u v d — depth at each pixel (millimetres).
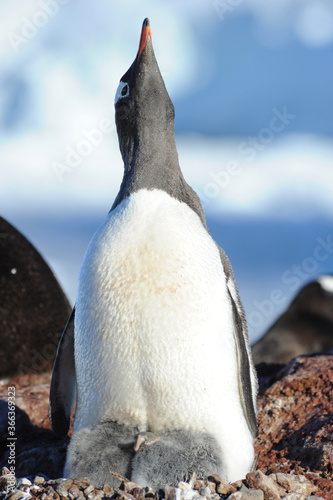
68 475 14547
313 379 20641
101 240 14664
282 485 14539
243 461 14555
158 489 13773
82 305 14609
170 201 14828
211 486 13523
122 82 16062
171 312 13836
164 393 14086
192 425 14289
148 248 14047
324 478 15344
